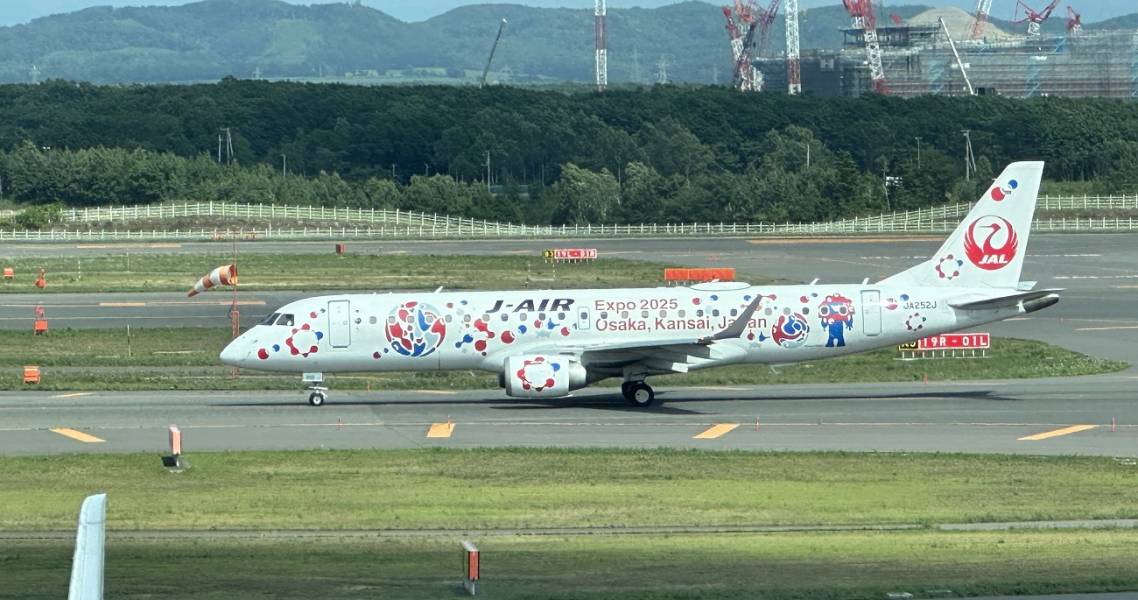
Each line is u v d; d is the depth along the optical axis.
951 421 61.00
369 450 54.44
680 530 41.53
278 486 47.84
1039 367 78.50
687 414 63.59
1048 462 51.50
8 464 51.66
